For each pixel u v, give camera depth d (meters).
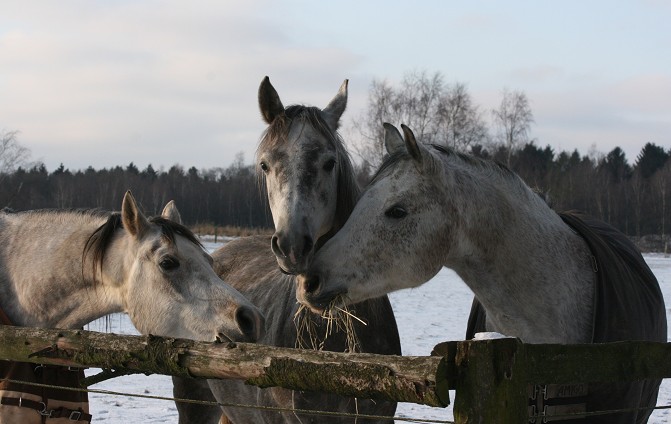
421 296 16.70
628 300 3.66
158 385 7.96
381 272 3.38
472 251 3.56
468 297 16.61
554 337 3.58
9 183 50.22
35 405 3.57
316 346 3.84
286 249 3.48
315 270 3.38
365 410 3.81
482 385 2.11
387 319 4.08
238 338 3.59
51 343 3.14
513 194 3.64
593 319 3.57
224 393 4.65
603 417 3.35
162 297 3.69
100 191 54.50
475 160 3.67
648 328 3.78
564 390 3.25
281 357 2.46
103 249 3.84
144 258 3.73
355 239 3.37
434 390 2.08
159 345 2.81
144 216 3.77
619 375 2.57
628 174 59.38
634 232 45.31
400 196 3.38
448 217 3.42
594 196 45.91
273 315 4.25
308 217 3.59
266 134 3.84
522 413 2.21
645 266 4.13
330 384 2.33
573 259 3.69
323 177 3.72
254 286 4.80
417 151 3.34
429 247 3.40
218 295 3.67
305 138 3.73
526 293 3.58
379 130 30.20
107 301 3.89
